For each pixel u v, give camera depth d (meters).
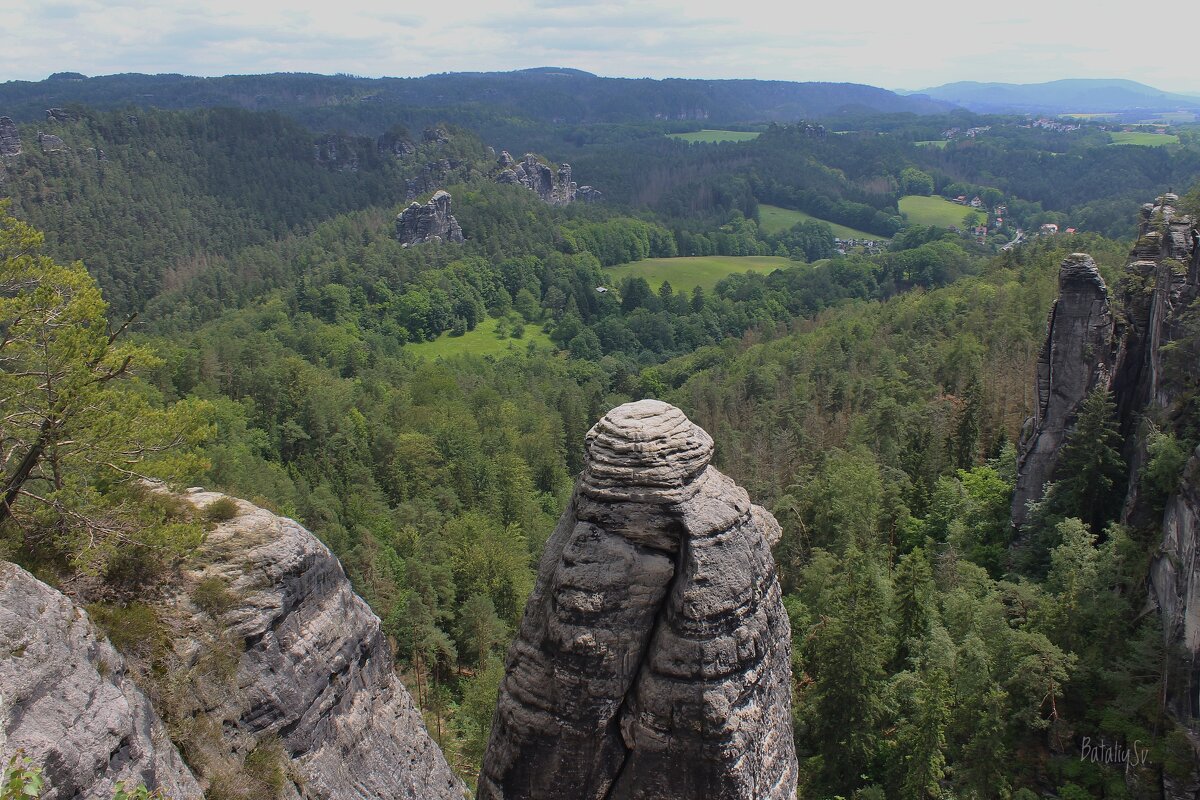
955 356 98.50
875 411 86.38
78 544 24.34
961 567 53.47
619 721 17.64
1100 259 115.50
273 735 24.53
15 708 17.64
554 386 150.00
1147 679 40.66
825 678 42.47
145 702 21.39
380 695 29.83
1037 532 55.34
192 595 24.64
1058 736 41.03
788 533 62.78
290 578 26.42
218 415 99.75
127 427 25.73
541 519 90.62
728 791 17.09
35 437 24.41
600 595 17.27
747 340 171.88
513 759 18.22
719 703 16.88
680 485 17.31
